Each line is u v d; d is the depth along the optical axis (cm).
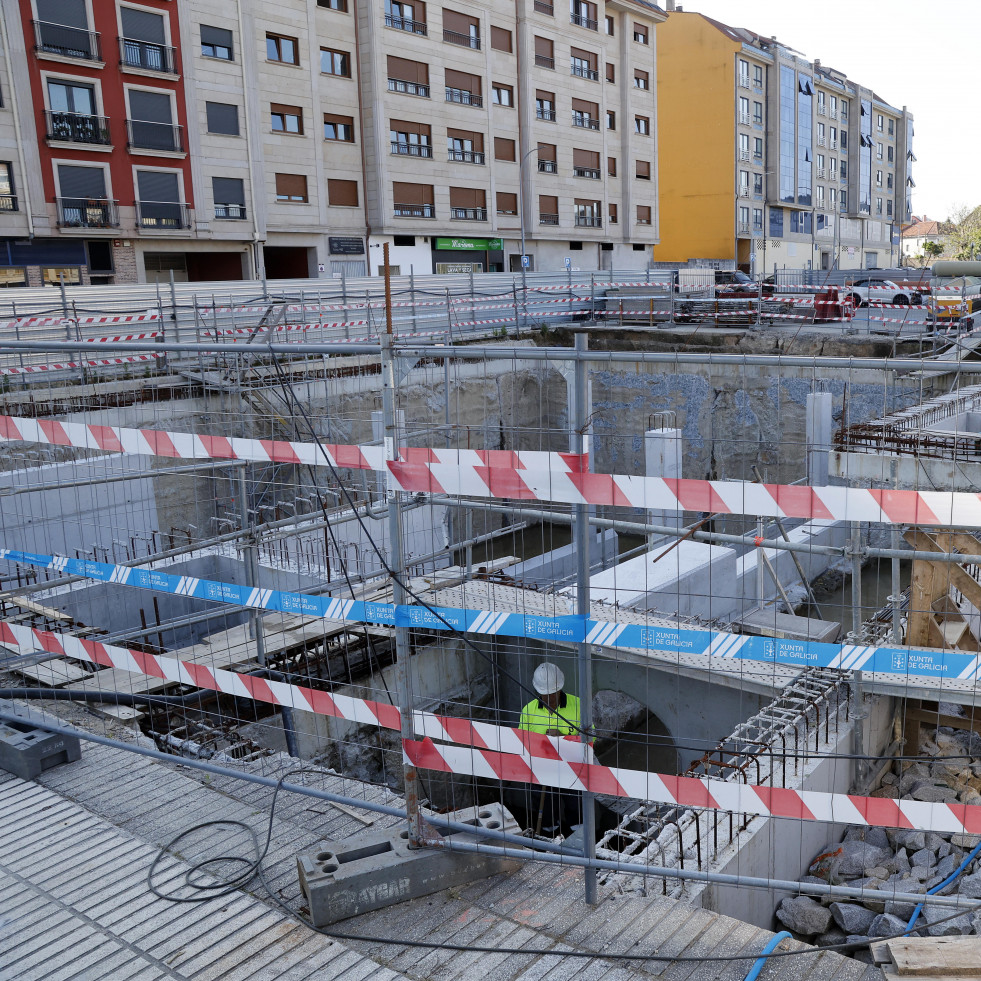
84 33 2491
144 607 1109
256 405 1283
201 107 2772
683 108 5222
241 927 413
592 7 4194
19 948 403
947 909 570
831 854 673
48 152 2462
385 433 414
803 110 5806
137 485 1199
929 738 864
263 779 505
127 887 448
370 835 454
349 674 898
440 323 2312
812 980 372
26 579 1004
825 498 341
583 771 405
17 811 526
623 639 390
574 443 388
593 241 4353
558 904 428
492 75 3741
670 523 1227
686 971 379
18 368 1318
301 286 2442
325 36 3144
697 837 510
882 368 364
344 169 3244
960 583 787
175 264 2984
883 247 7450
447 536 1165
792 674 774
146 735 694
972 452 690
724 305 2731
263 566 1077
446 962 387
